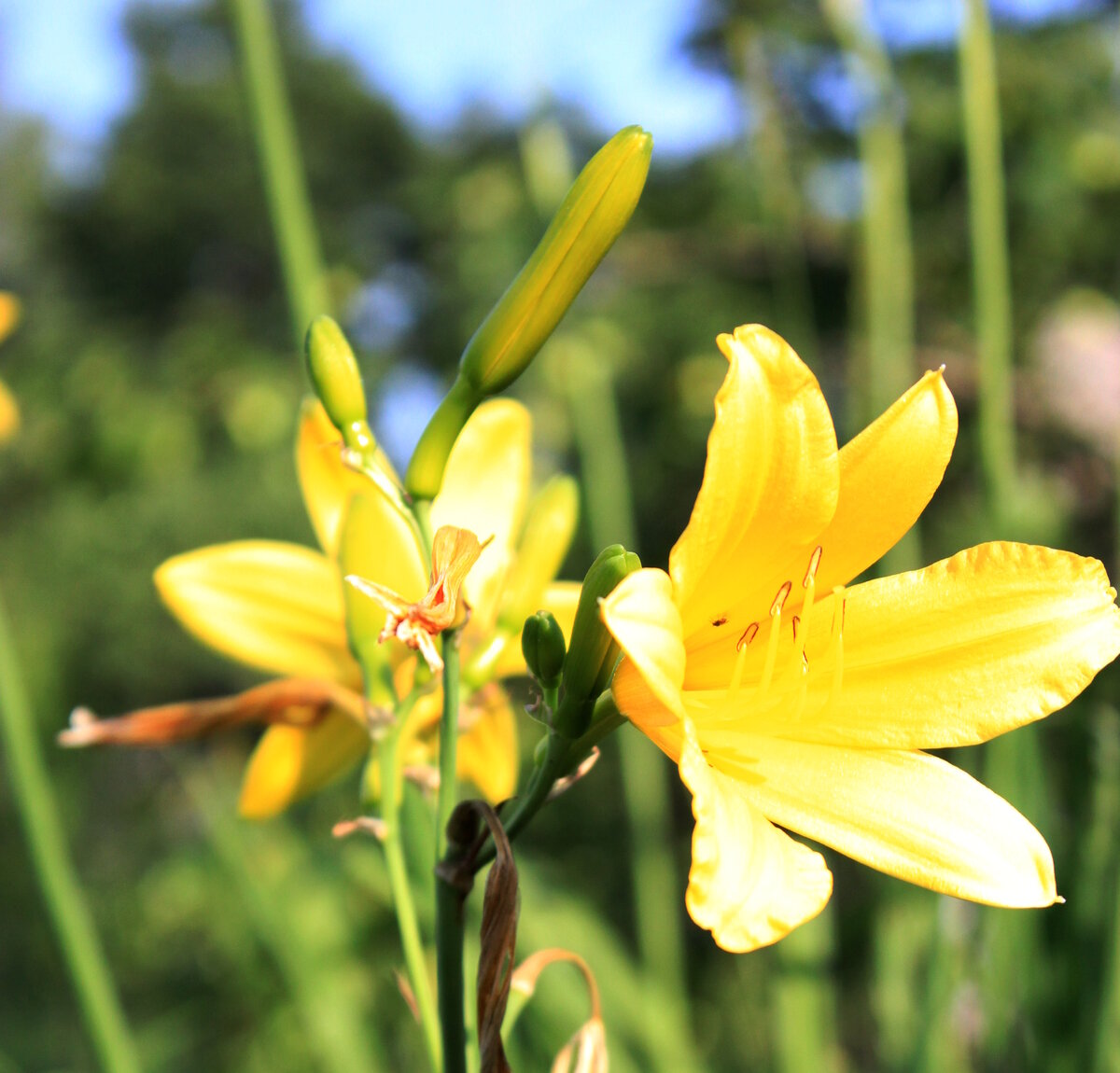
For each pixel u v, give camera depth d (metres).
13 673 0.41
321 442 0.35
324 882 0.64
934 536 1.04
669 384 1.37
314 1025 0.48
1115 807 0.41
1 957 1.15
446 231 1.67
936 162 1.04
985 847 0.23
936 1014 0.42
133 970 1.04
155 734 0.33
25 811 0.40
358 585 0.24
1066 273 1.20
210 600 0.35
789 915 0.21
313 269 0.44
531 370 1.14
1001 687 0.25
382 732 0.28
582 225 0.25
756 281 1.32
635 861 0.57
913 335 1.21
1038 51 1.00
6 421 0.65
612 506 0.66
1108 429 1.10
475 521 0.34
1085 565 0.25
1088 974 0.39
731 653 0.27
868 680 0.25
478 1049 0.23
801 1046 0.46
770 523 0.24
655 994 0.50
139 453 1.90
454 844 0.24
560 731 0.23
